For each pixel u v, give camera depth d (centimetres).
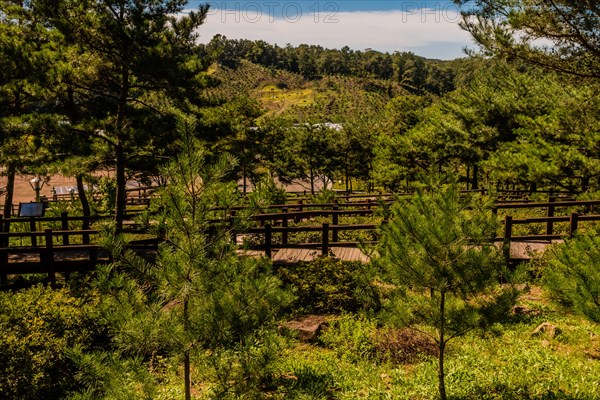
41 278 1348
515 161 1867
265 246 1334
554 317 1016
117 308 559
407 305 681
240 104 3428
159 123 1486
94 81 1530
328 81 19662
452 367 820
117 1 1449
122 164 1515
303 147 4178
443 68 19650
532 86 2431
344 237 1647
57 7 1405
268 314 610
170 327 549
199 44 1595
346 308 1096
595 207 1784
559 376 769
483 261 619
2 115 1689
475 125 2609
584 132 1666
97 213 2236
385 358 887
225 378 597
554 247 1092
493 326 681
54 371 784
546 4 1207
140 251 1432
